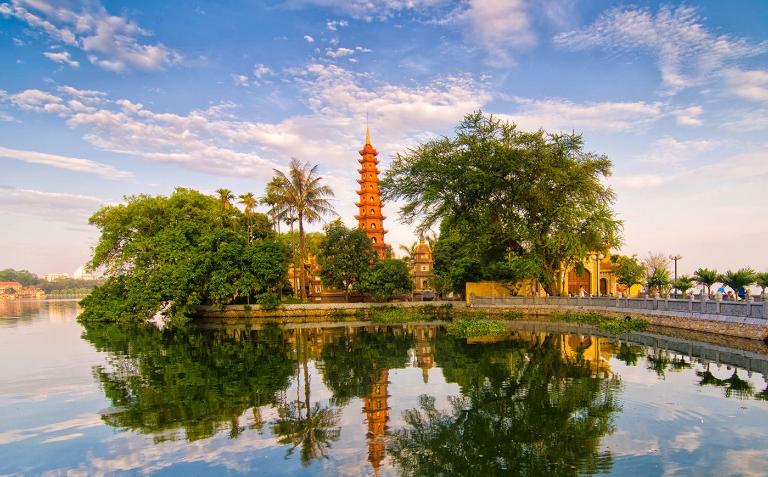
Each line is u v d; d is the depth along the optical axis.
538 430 11.66
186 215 53.78
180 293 46.94
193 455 10.45
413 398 15.02
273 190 54.22
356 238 58.03
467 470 9.44
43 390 16.45
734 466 9.34
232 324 45.66
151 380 18.09
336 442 11.14
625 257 55.53
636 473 9.11
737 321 24.91
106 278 51.97
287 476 9.31
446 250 59.97
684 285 42.25
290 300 56.81
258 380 18.03
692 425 11.71
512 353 23.28
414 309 54.97
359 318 50.97
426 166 46.06
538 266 44.53
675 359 20.56
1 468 9.88
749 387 15.34
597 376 17.30
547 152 43.06
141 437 11.62
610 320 36.81
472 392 15.56
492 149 43.41
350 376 18.62
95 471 9.68
